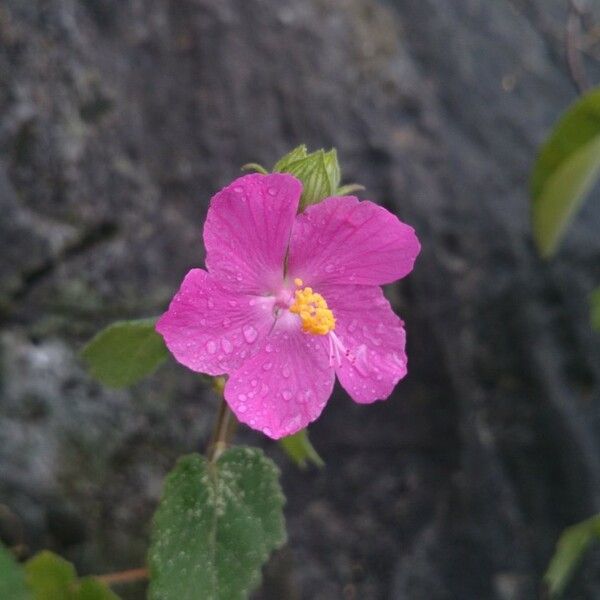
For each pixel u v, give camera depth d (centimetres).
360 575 40
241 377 23
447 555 41
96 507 35
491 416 43
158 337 25
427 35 48
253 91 41
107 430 36
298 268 24
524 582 42
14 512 33
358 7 46
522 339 44
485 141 47
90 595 28
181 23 40
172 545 24
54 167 36
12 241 35
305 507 39
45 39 36
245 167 23
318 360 24
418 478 41
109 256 37
